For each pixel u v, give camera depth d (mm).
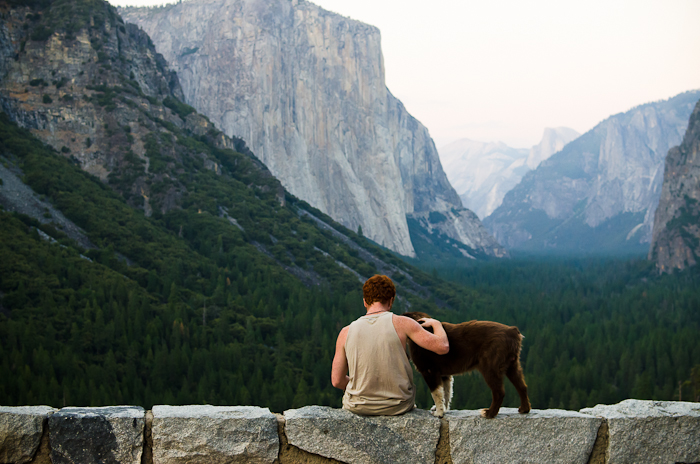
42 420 6219
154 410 6500
